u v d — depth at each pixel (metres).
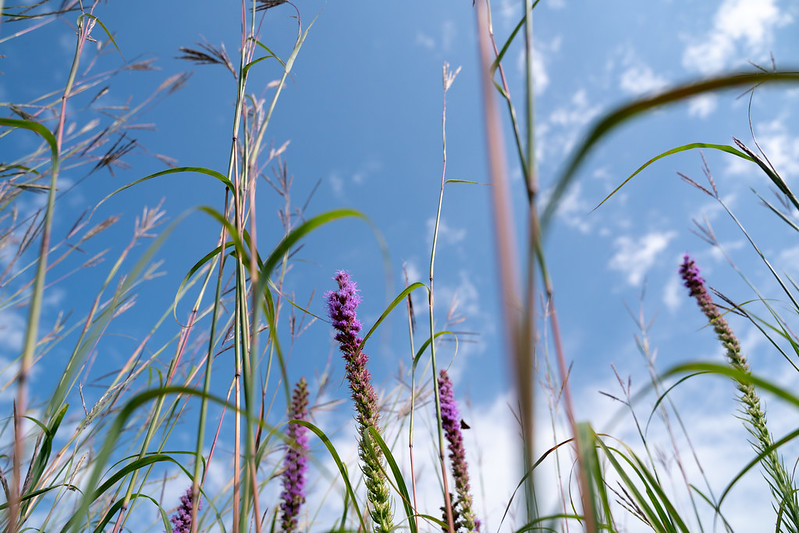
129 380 0.74
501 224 0.17
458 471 0.78
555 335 0.26
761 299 0.69
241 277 0.51
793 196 0.49
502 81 0.35
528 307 0.18
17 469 0.31
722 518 0.52
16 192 0.70
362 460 0.74
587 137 0.21
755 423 0.89
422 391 0.83
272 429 0.39
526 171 0.24
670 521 0.44
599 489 0.38
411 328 0.64
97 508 0.67
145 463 0.52
